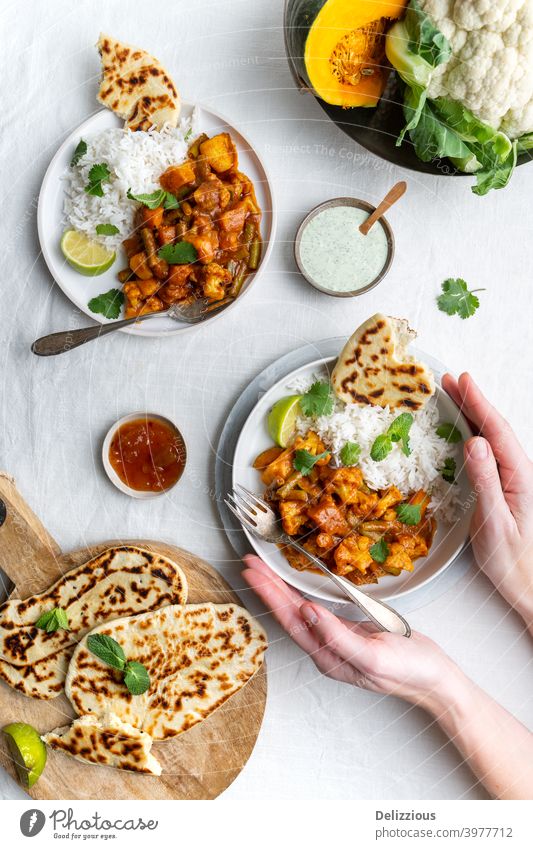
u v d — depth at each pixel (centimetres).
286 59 119
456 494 115
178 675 113
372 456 111
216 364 119
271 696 119
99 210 113
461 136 112
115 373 119
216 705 113
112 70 115
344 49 108
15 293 119
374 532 112
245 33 119
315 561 110
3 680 114
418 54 106
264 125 119
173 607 112
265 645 113
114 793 114
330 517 110
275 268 118
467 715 114
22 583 115
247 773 119
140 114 115
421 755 119
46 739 113
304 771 119
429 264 119
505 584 116
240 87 119
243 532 116
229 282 114
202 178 114
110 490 118
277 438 112
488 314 120
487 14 104
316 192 119
